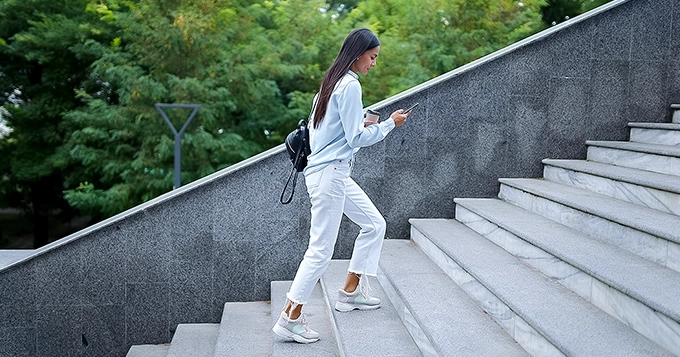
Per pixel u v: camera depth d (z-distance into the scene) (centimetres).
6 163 1292
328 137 336
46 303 488
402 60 951
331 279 451
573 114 538
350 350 321
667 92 546
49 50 1182
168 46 989
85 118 1073
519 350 284
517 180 518
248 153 1105
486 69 523
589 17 533
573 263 310
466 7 930
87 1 1128
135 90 1000
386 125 341
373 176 518
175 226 493
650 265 303
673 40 543
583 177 462
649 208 372
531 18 959
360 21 1097
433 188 525
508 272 353
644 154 453
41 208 1442
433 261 448
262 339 413
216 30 1020
